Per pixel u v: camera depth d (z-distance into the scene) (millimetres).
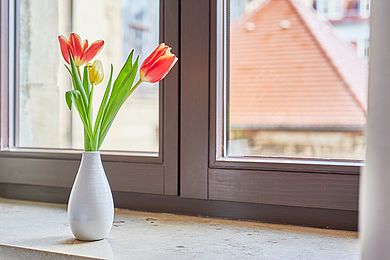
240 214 996
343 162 923
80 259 759
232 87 1160
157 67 840
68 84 1325
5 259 834
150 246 811
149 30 1519
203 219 1006
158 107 1068
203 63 1008
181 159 1031
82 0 1743
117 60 2045
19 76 1284
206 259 740
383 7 574
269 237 865
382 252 576
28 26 1323
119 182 1094
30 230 921
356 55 2412
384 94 575
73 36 842
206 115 1007
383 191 576
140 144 1296
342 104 2307
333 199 900
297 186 930
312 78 2545
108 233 870
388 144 573
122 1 2336
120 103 865
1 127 1234
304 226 938
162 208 1066
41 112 1312
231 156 1040
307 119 2416
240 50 1479
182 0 1023
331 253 768
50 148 1233
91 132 855
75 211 835
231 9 1143
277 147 1571
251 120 2217
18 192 1221
